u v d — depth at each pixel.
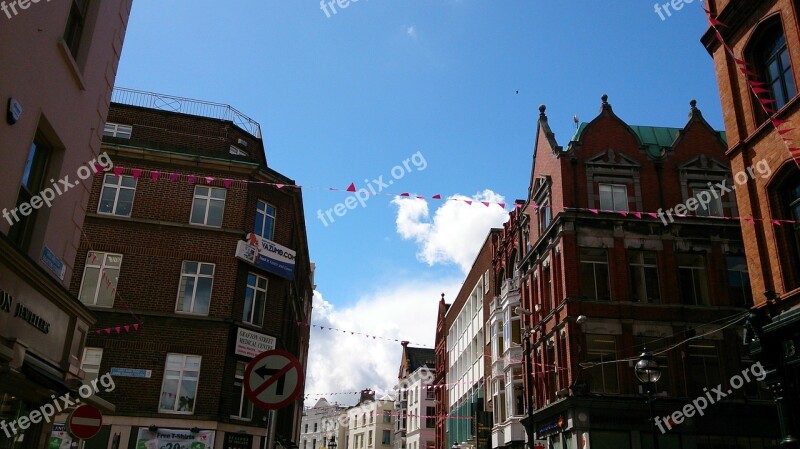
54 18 10.25
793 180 14.71
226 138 26.28
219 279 22.97
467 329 46.75
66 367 11.62
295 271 31.89
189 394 21.45
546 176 28.97
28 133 9.74
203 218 23.72
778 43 15.33
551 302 27.75
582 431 23.67
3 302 9.30
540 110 31.44
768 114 15.31
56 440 19.64
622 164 27.70
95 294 22.00
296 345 37.28
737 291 26.36
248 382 8.47
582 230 26.64
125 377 21.08
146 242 22.89
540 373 28.73
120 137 25.50
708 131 28.80
